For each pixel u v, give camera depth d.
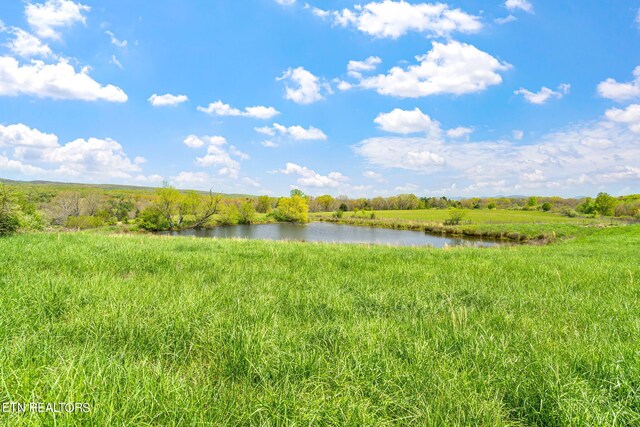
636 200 78.88
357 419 2.21
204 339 3.42
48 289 4.74
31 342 3.10
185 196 56.12
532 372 2.80
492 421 2.25
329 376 2.76
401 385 2.69
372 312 4.76
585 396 2.37
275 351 3.12
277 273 7.10
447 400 2.40
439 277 7.21
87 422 1.96
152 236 16.31
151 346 3.35
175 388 2.39
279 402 2.34
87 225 51.25
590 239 26.08
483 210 97.25
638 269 8.61
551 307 5.08
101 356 2.88
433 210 106.94
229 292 5.37
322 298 5.29
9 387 2.29
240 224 69.94
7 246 8.86
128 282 5.72
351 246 14.16
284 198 78.06
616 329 3.98
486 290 6.10
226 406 2.35
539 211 93.19
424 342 3.38
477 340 3.50
